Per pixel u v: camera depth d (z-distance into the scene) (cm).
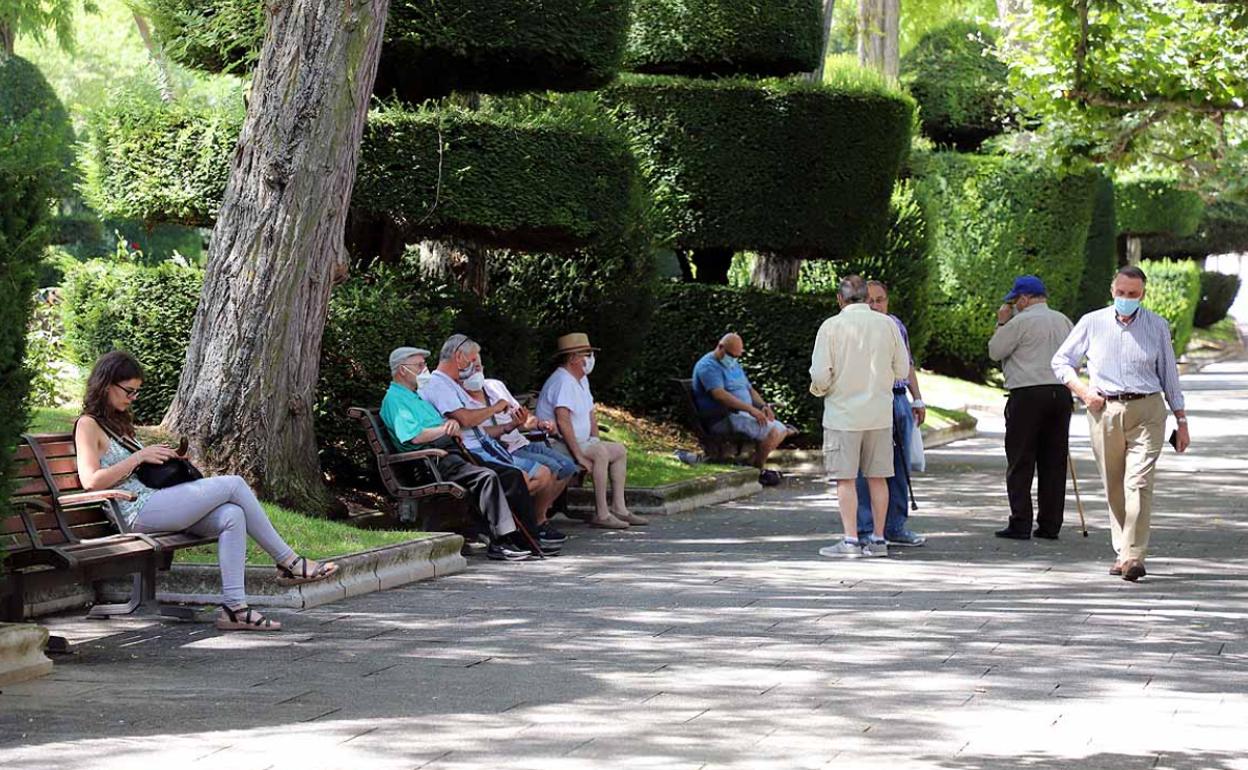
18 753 622
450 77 1566
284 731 664
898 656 838
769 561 1214
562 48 1512
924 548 1301
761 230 2067
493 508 1206
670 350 2102
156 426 1239
